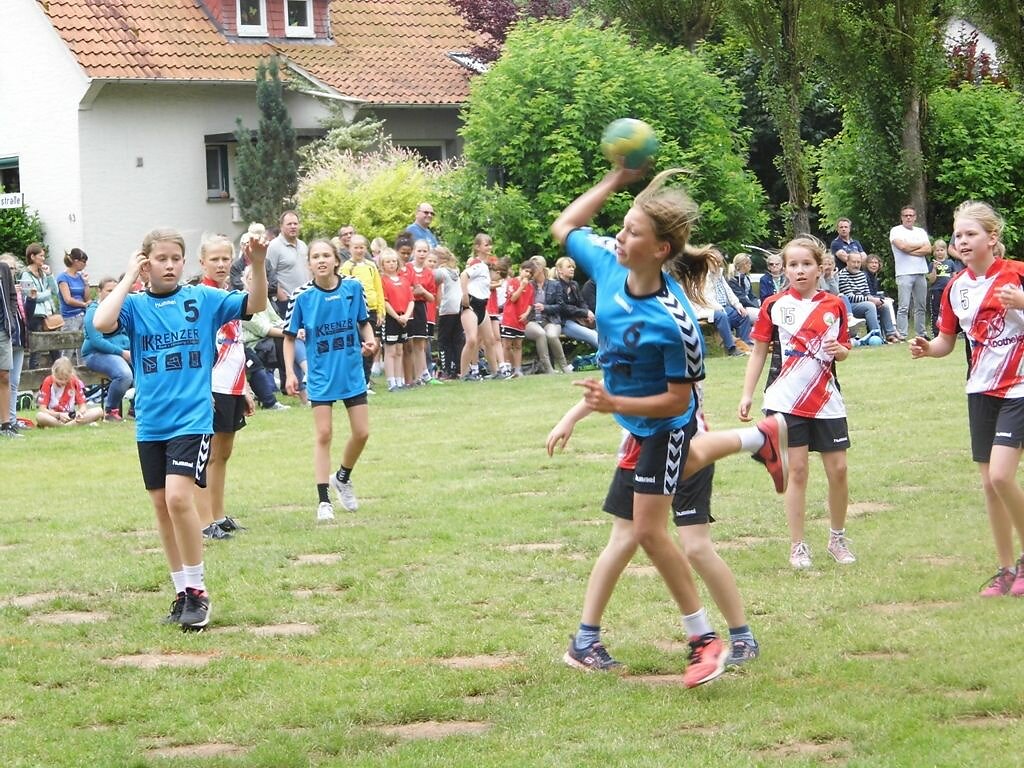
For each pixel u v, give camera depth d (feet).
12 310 48.80
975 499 31.45
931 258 89.20
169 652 20.61
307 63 104.88
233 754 16.06
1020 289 22.71
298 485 36.27
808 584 23.94
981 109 93.71
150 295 22.31
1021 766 14.57
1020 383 22.57
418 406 53.31
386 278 59.00
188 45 101.91
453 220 77.36
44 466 41.27
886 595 22.76
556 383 60.80
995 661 18.51
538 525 29.76
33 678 19.13
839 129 116.26
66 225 100.17
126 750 16.10
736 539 28.19
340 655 20.10
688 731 16.39
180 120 101.71
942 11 91.40
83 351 53.21
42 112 100.42
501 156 77.00
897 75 89.92
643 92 78.48
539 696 17.89
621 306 17.38
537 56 77.82
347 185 87.92
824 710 16.76
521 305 64.95
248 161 96.37
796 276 25.48
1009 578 22.93
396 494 34.40
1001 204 93.97
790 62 89.66
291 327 31.86
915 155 90.74
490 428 46.39
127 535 30.17
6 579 25.48
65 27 98.22
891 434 41.68
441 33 114.11
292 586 24.70
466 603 23.04
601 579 19.03
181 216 102.12
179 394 22.00
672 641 20.53
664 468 17.80
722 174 79.41
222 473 29.81
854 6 89.81
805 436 25.44
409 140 107.45
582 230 18.39
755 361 26.22
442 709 17.34
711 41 109.81
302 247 57.31
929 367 61.46
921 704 16.92
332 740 16.24
